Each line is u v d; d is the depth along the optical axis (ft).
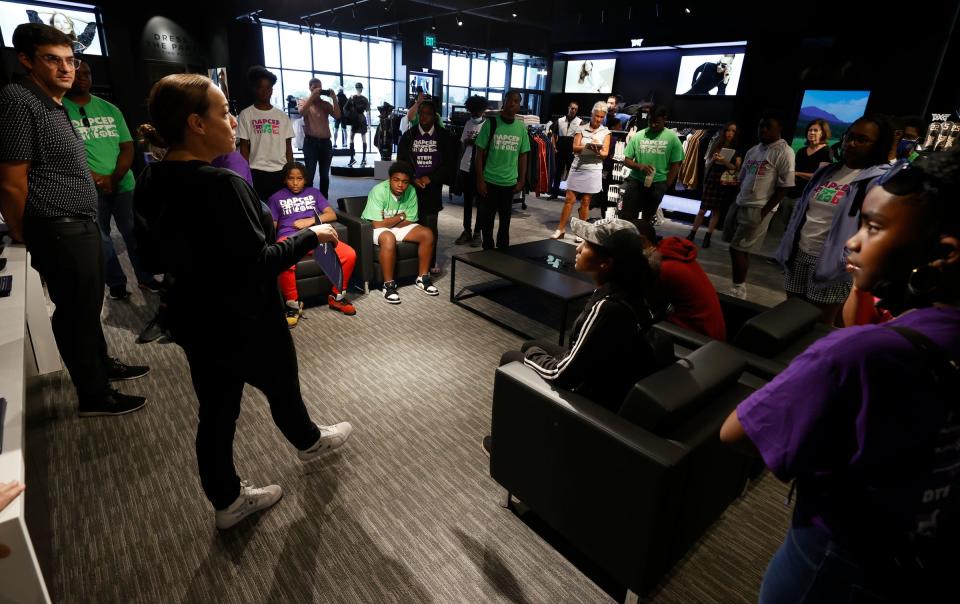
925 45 19.16
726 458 5.33
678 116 28.32
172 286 4.62
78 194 6.61
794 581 2.52
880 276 2.21
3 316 5.64
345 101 35.06
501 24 45.32
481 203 15.89
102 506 6.15
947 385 1.92
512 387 5.63
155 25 30.76
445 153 14.57
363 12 38.55
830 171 8.87
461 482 6.86
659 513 4.46
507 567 5.60
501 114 14.99
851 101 21.20
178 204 4.19
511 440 5.82
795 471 2.34
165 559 5.50
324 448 6.54
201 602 5.06
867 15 19.85
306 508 6.29
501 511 6.40
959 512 2.03
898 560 2.15
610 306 5.07
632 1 26.55
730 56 24.94
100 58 29.86
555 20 30.66
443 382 9.43
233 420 5.32
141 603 5.01
